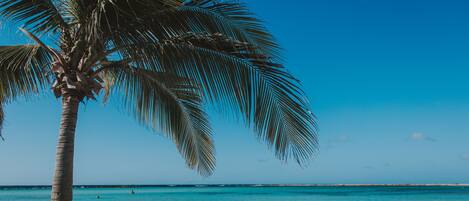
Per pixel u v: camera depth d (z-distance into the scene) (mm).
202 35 4977
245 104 5176
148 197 65375
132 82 6270
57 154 4703
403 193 75438
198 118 6875
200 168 7211
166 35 4992
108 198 62719
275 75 5145
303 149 5211
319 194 75125
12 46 5562
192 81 5219
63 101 4875
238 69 5219
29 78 5781
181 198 60469
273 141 5250
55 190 4586
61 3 5184
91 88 4996
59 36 5207
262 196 66500
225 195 73000
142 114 6539
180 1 4781
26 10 4953
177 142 6957
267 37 5492
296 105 5156
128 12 4633
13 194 83188
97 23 4551
